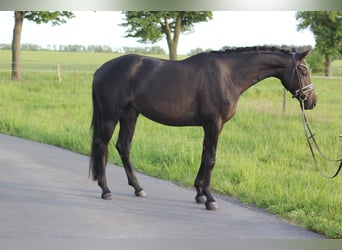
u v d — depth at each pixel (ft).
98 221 22.22
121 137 27.02
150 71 25.08
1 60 142.72
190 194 27.22
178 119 24.85
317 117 52.60
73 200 25.46
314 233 20.99
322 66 135.13
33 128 47.60
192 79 24.45
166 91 24.64
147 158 34.83
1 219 22.11
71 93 81.30
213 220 22.66
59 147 40.75
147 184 29.22
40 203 24.75
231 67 24.54
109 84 25.67
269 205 24.47
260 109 58.70
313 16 113.80
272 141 40.16
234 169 30.19
